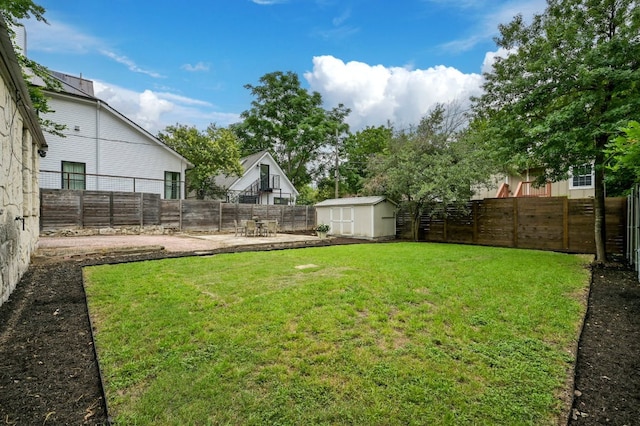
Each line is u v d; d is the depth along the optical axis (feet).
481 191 52.60
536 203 34.35
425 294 14.17
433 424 5.99
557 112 21.03
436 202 40.68
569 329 10.52
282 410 6.30
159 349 8.67
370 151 95.66
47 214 36.99
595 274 20.15
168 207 47.42
